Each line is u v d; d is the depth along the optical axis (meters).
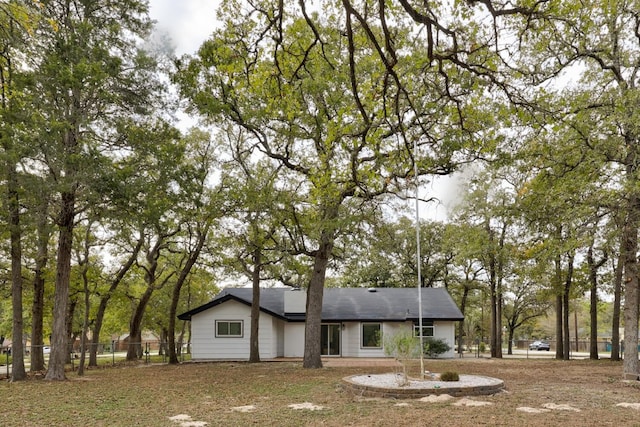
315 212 16.78
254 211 21.12
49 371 17.53
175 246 30.78
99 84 15.69
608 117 14.43
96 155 15.25
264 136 19.50
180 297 40.50
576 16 8.48
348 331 29.64
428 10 5.66
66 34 15.84
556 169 15.85
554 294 28.83
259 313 28.25
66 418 9.88
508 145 15.81
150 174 17.41
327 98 16.11
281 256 21.86
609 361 25.97
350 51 5.55
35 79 14.11
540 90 10.48
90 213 17.69
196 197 19.44
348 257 22.30
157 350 56.88
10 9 8.43
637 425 8.46
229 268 27.86
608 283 27.42
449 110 10.41
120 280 27.95
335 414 9.84
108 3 17.20
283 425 8.86
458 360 26.83
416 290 33.22
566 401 11.05
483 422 8.77
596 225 15.42
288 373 18.73
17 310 17.72
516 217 17.45
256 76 7.98
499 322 32.03
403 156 10.15
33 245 20.58
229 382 15.93
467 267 39.22
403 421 8.97
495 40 6.59
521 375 17.16
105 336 49.28
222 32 8.41
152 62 16.97
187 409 10.73
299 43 8.41
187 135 24.05
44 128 14.32
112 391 14.00
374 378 14.30
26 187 14.63
